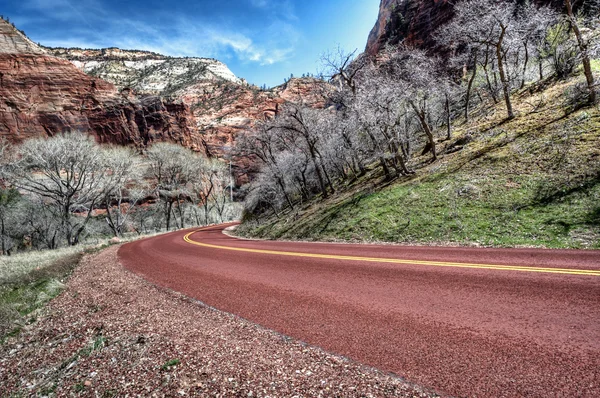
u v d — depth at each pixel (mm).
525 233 10016
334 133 28844
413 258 8633
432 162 20469
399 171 20719
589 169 11430
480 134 20703
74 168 32656
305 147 31938
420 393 2789
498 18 19859
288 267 9109
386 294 5633
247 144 35812
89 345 5047
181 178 60625
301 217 24219
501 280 5730
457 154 19219
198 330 4914
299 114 27797
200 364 3842
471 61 32781
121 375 3939
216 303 6195
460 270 6746
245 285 7434
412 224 13648
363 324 4426
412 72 20031
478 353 3336
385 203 16953
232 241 21172
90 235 43062
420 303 5008
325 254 10789
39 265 14711
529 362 3070
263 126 31875
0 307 7391
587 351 3141
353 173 31484
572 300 4469
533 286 5223
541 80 24594
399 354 3510
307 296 6023
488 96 30391
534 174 13023
